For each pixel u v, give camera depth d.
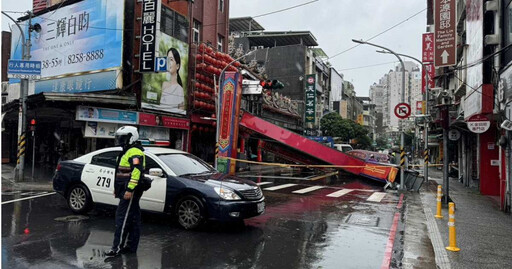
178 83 21.00
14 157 22.41
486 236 7.42
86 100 15.41
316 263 5.46
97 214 8.23
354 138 57.75
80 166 8.19
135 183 5.31
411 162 46.03
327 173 22.78
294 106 43.28
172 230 7.06
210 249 5.96
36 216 8.01
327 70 62.97
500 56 11.26
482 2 11.84
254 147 33.38
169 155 7.82
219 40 27.30
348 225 8.18
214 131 24.86
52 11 20.70
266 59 47.41
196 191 6.96
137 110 18.19
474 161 17.97
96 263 5.12
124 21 17.72
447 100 11.90
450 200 12.36
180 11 21.08
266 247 6.19
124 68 17.75
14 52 23.28
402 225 8.45
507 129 9.19
